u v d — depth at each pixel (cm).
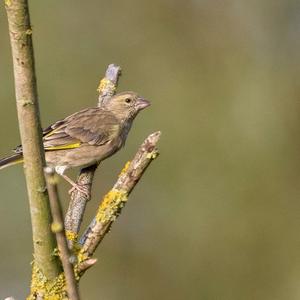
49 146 934
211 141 1655
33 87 407
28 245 1628
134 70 1667
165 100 1662
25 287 1616
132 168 501
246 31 1709
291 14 1727
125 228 1648
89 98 1622
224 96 1672
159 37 1680
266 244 1647
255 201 1648
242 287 1633
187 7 1695
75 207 699
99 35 1652
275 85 1678
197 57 1681
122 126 976
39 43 1622
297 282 1628
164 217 1648
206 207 1645
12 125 1587
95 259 459
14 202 1619
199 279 1633
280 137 1661
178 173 1648
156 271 1634
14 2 392
